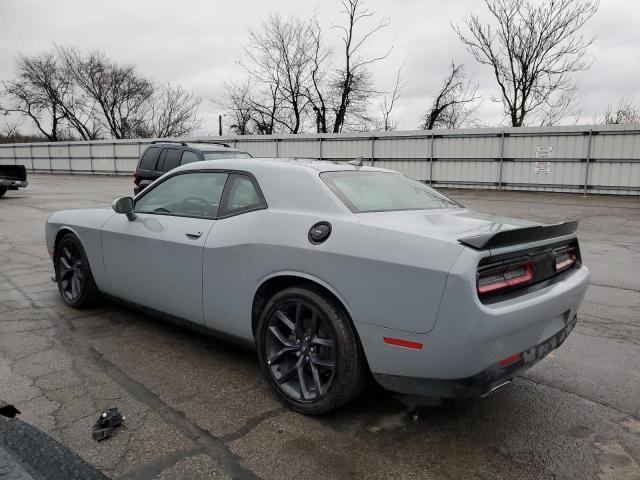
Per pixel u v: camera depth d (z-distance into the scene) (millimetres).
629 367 3734
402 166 20938
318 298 2865
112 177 31828
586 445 2705
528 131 17875
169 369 3568
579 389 3375
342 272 2736
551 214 12930
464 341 2393
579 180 17266
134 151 31359
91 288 4688
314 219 2990
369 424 2887
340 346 2764
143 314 4742
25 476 1262
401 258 2545
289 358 3129
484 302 2445
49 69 50312
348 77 37188
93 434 2680
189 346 3992
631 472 2477
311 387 3000
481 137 18922
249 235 3207
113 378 3400
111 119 52969
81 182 27000
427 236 2564
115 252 4254
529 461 2557
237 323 3367
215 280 3422
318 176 3232
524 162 18188
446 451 2631
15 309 4855
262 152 24953
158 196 4102
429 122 36000
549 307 2701
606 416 3020
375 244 2662
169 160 11328
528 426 2893
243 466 2457
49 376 3404
